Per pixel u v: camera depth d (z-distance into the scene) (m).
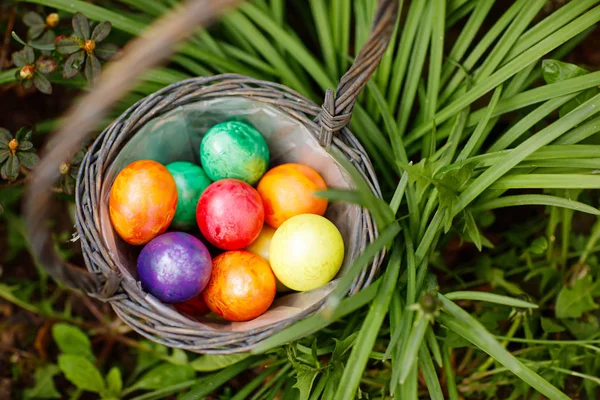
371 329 0.68
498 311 0.79
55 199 0.85
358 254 0.70
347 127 0.71
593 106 0.71
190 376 0.81
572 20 0.77
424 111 0.80
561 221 0.85
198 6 0.56
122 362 0.86
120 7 0.85
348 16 0.81
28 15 0.78
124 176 0.69
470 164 0.72
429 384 0.69
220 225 0.70
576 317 0.82
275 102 0.72
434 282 0.72
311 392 0.75
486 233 0.88
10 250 0.88
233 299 0.69
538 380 0.68
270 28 0.80
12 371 0.86
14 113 0.90
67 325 0.83
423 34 0.79
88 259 0.69
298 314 0.67
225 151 0.72
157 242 0.69
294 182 0.72
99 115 0.59
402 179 0.72
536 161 0.74
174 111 0.72
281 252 0.70
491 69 0.77
